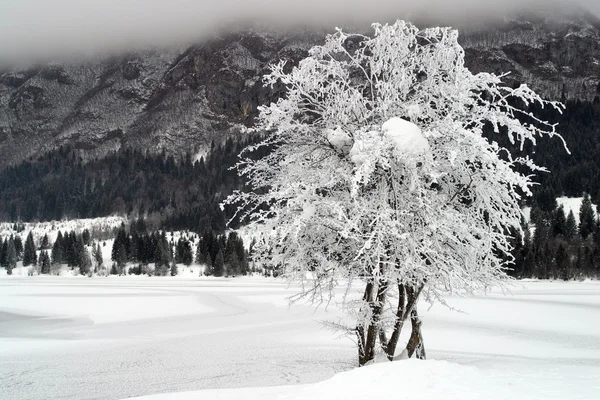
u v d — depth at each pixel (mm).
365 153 9258
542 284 82625
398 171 9664
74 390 15477
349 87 10359
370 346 10469
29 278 100875
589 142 162375
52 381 16844
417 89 10492
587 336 27234
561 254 91812
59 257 117062
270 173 11289
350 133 10211
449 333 27156
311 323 32750
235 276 104375
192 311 42719
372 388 7266
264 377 15773
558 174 141875
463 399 6457
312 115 10922
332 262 10172
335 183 9812
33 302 48281
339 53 11000
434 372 7961
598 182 133875
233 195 10664
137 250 120500
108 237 153750
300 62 10422
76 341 26953
